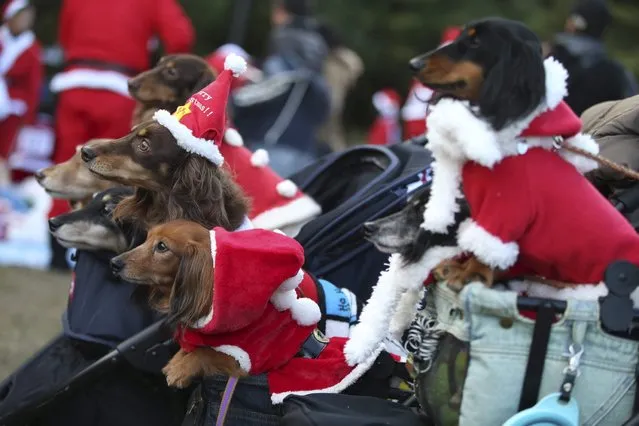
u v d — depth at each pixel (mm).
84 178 5008
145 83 5148
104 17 8375
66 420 4211
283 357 3588
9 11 9641
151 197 4113
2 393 4375
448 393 3156
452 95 3115
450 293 3203
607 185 3936
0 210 9688
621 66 6836
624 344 3125
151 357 4016
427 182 4355
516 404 3094
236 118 8367
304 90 8328
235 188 4148
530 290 3270
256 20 20781
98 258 4258
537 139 3111
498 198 3051
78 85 8383
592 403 3125
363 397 3490
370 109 22812
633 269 3072
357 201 4371
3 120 9664
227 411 3594
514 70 2996
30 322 7656
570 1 20062
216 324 3398
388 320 3473
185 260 3492
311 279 4004
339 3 21281
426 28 21406
